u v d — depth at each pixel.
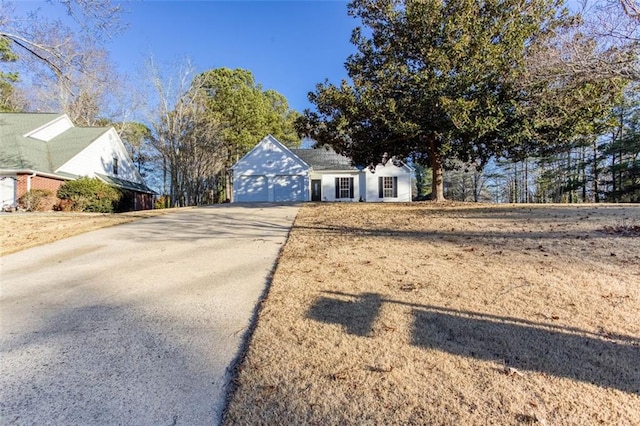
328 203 16.98
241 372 2.57
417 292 3.99
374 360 2.66
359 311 3.54
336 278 4.60
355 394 2.28
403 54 13.09
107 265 5.71
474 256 5.43
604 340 2.86
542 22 11.27
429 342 2.90
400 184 23.75
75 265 5.71
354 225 9.05
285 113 38.50
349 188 23.89
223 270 5.35
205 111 26.67
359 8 13.53
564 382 2.35
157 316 3.69
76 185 17.14
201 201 27.39
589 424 1.99
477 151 13.09
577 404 2.14
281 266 5.33
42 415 2.19
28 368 2.73
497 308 3.50
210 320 3.56
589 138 15.69
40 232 8.60
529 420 2.02
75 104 25.38
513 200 37.62
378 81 12.78
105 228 9.30
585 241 6.04
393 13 12.90
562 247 5.74
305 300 3.89
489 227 7.84
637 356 2.62
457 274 4.57
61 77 10.48
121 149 24.25
